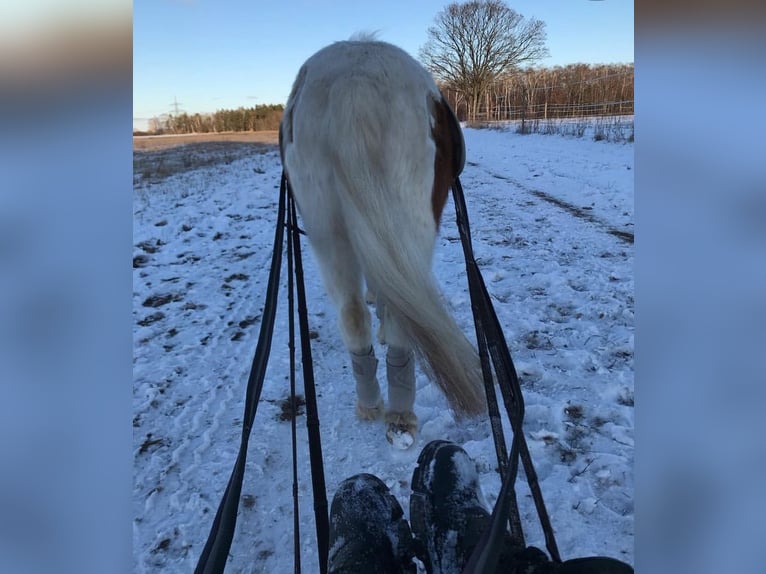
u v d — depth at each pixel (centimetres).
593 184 975
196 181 1228
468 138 2414
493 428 193
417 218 220
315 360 403
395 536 189
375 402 311
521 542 164
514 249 620
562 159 1348
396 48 242
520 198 920
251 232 779
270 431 322
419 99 223
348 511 194
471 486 209
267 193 1068
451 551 184
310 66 237
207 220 849
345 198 206
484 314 204
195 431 326
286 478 285
